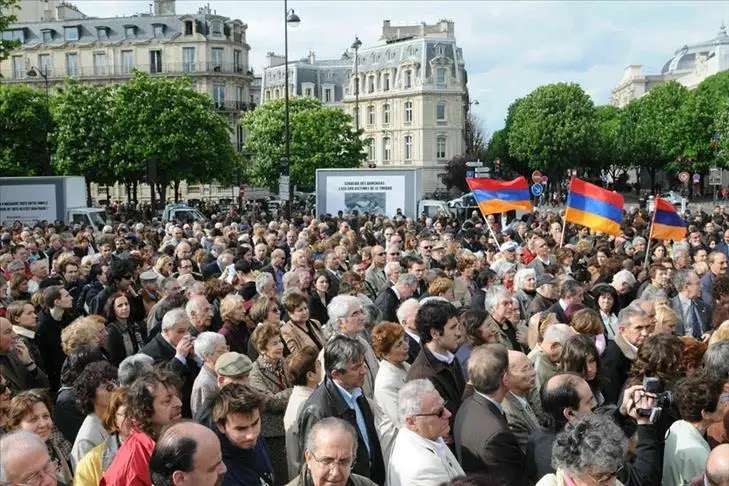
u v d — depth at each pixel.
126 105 51.34
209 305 8.40
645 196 60.50
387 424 6.18
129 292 10.30
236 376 6.01
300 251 12.77
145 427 5.00
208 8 86.81
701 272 12.02
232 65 86.19
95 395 5.56
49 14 91.94
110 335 8.57
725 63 96.56
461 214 37.84
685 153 72.44
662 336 6.31
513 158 87.88
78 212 33.19
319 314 10.60
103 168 52.94
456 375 6.49
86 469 5.14
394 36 105.31
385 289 10.57
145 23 85.00
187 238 19.03
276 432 6.33
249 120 68.56
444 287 9.51
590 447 3.95
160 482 3.91
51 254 18.17
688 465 4.94
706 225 23.33
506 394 5.77
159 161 51.00
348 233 18.12
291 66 103.56
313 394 5.74
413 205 32.03
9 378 7.13
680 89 77.56
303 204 54.91
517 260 14.15
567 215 15.74
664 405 5.22
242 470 4.95
